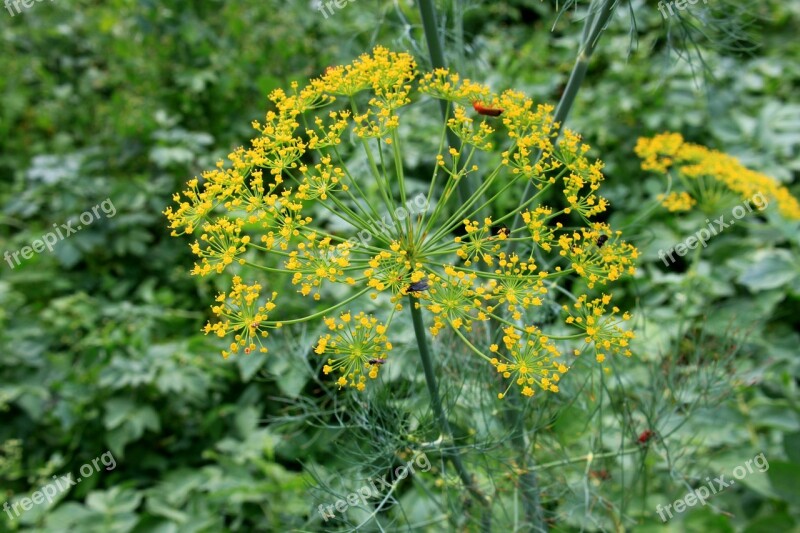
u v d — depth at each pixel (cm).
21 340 62
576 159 30
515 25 102
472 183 38
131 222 71
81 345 63
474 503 38
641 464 39
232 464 52
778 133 73
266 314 28
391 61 32
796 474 45
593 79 87
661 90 78
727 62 78
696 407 41
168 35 84
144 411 56
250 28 85
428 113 73
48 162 74
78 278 73
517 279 29
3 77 90
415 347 41
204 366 59
